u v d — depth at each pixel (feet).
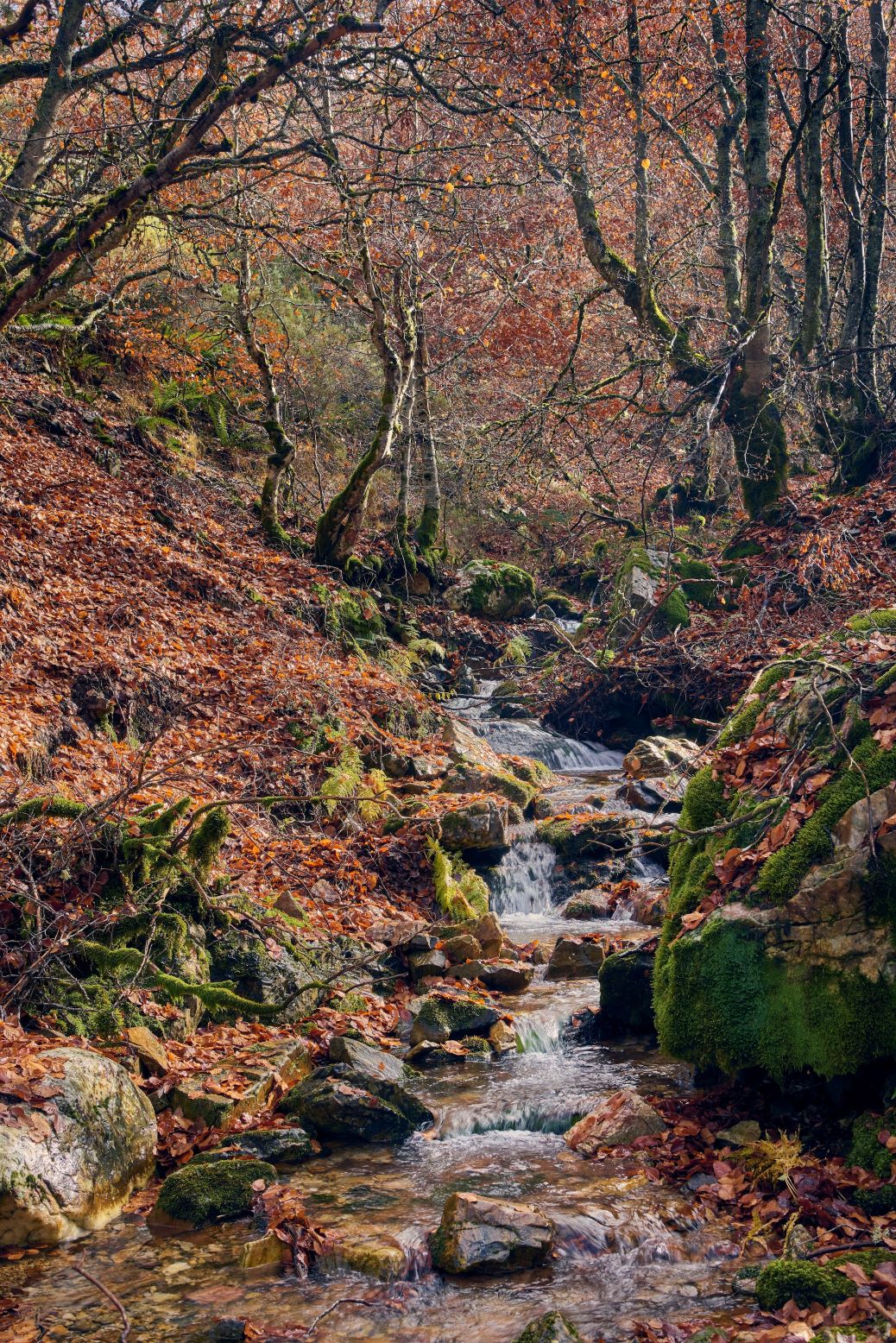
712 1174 16.40
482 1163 17.69
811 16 64.64
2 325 29.50
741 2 58.75
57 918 20.89
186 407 71.20
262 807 33.24
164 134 31.17
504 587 68.54
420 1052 22.89
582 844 35.94
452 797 37.93
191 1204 16.10
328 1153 18.40
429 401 73.15
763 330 58.80
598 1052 22.58
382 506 76.13
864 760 17.31
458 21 36.42
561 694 54.90
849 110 59.98
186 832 23.73
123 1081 17.83
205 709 38.47
